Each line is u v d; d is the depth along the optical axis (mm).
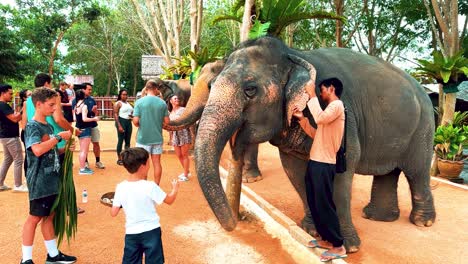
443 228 5066
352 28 23594
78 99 7629
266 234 4742
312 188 3762
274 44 3906
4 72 29156
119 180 7293
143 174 3168
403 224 5207
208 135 3396
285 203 6121
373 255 4133
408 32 22312
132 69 46594
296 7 6004
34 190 3494
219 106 3484
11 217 5105
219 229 4883
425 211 5113
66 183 3721
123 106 8688
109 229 4762
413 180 5059
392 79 4578
